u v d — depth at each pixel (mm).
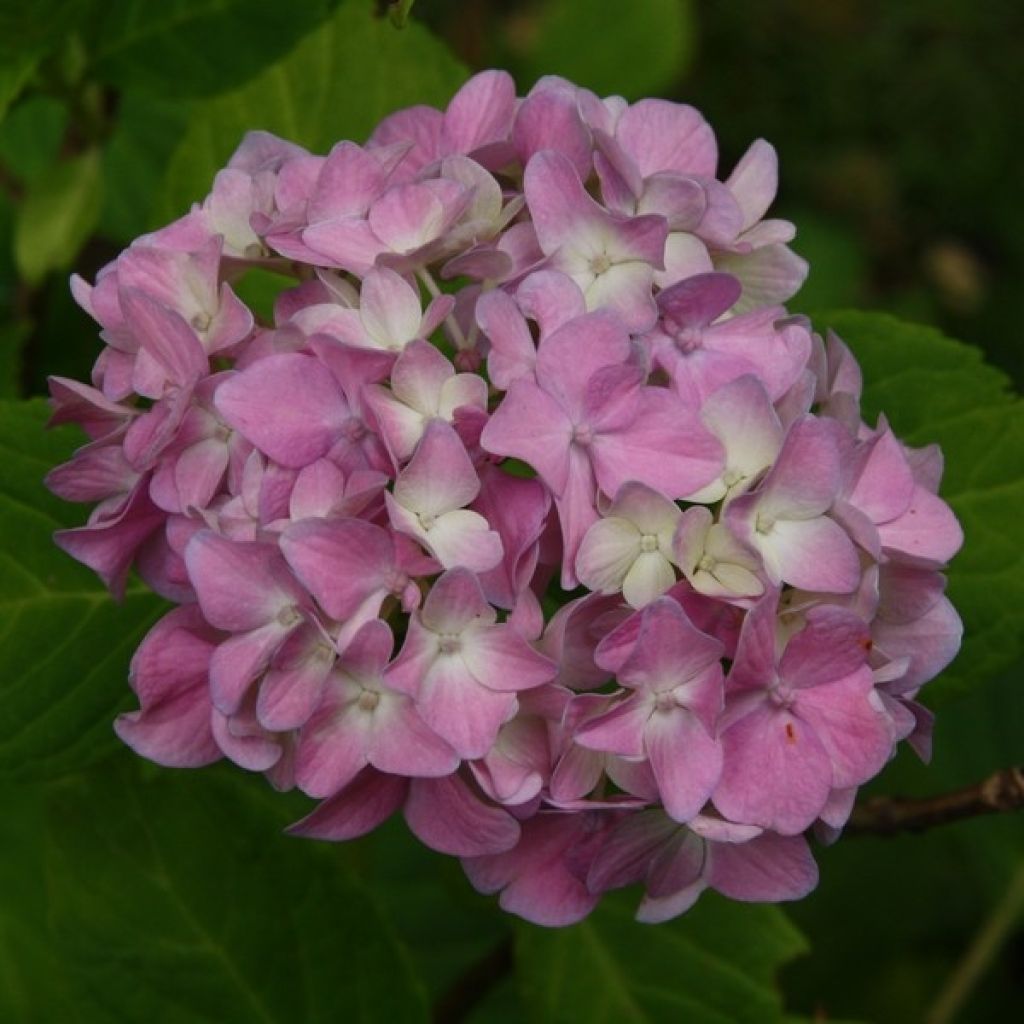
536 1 969
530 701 485
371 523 483
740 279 522
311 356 488
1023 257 1078
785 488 485
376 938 583
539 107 504
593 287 496
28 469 568
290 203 516
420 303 499
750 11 1074
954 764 679
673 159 521
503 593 483
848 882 767
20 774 560
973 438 583
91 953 571
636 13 769
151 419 499
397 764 479
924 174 1067
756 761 486
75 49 615
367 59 625
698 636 471
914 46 1083
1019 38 1091
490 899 614
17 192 675
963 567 576
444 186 500
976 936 729
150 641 501
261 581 483
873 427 586
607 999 607
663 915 509
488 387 497
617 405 485
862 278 1017
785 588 496
